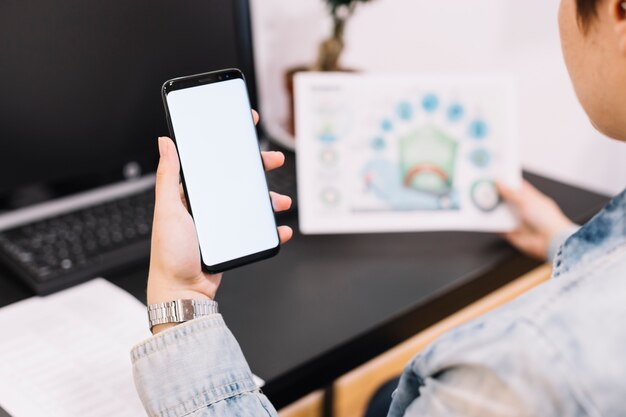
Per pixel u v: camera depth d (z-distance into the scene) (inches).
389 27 52.9
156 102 41.0
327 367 28.8
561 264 17.4
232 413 20.3
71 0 36.6
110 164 40.6
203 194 25.6
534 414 14.6
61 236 35.4
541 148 55.4
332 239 36.9
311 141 37.3
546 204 36.4
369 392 45.3
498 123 37.4
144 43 39.5
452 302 32.8
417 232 37.4
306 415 42.5
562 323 14.9
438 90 37.6
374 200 37.1
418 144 37.4
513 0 51.2
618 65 16.1
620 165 54.8
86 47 37.8
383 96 37.6
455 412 15.5
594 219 16.9
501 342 15.2
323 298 31.8
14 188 38.0
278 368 27.4
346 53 51.9
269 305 31.4
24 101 36.8
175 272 22.4
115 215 37.4
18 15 35.3
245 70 43.3
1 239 35.0
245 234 26.0
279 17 49.2
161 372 20.8
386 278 33.3
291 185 40.1
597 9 16.1
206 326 21.4
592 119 17.8
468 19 52.8
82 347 28.4
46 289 32.1
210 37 41.6
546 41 51.8
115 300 31.7
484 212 36.9
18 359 27.7
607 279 15.4
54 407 25.1
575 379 14.4
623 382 14.4
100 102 39.2
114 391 25.9
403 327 30.9
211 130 25.9
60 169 39.1
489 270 34.1
